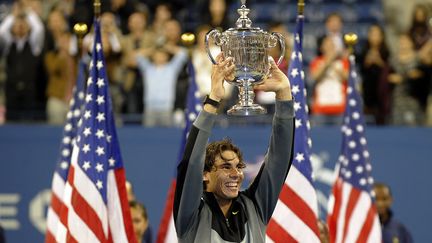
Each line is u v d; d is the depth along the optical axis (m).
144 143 22.94
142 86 23.47
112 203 14.54
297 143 14.86
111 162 14.60
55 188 16.64
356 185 17.05
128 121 23.27
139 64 23.52
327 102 23.16
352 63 17.06
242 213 11.30
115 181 14.58
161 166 22.86
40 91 23.77
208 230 11.09
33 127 23.11
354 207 17.03
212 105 10.92
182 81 23.39
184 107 23.39
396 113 23.58
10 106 23.70
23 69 23.70
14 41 23.84
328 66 23.27
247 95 11.46
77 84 16.55
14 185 22.92
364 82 23.59
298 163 14.84
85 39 23.48
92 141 14.48
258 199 11.43
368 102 23.64
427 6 26.41
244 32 11.45
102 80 14.69
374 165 22.81
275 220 14.89
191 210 10.94
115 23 24.41
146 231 18.55
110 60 23.41
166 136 22.98
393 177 22.75
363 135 17.02
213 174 11.25
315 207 14.89
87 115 14.58
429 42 24.00
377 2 29.09
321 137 22.61
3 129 23.09
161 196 22.78
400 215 22.69
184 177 10.90
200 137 10.88
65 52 23.66
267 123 22.89
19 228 22.78
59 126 23.17
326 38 23.42
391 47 28.34
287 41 22.81
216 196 11.31
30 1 24.38
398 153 22.81
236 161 11.25
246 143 22.61
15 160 23.02
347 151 17.11
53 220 16.61
